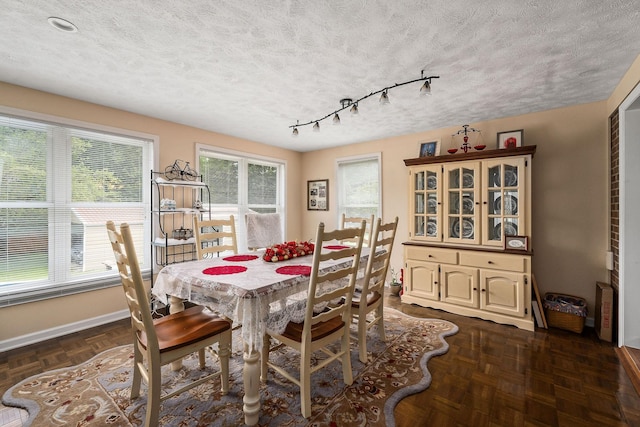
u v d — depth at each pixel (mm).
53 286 2592
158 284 2000
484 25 1619
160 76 2270
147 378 1474
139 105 2893
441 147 3689
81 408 1642
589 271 2846
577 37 1728
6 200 2439
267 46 1848
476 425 1517
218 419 1561
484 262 2936
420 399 1728
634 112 2221
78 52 1922
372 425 1512
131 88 2496
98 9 1493
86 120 2779
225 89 2516
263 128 3701
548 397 1739
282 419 1558
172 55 1962
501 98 2707
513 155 2857
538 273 3090
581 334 2615
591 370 2027
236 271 1893
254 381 1511
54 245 2664
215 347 2381
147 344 1407
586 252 2859
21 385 1859
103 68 2143
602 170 2781
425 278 3330
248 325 1450
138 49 1888
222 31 1689
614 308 2537
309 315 1577
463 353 2277
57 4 1454
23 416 1589
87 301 2795
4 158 2430
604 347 2371
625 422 1531
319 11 1510
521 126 3170
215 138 3871
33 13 1524
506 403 1687
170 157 3408
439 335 2586
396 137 4094
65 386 1848
